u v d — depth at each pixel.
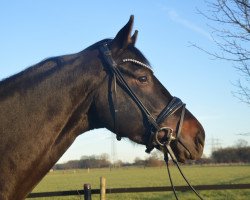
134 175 50.34
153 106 3.43
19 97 3.30
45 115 3.28
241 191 22.31
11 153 3.15
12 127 3.21
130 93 3.41
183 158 3.49
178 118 3.47
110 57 3.43
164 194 23.23
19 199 3.20
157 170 67.25
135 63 3.44
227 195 20.91
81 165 102.00
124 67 3.43
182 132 3.47
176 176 43.09
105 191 8.13
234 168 59.97
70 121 3.38
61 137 3.36
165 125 3.43
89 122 3.47
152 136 3.40
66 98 3.34
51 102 3.31
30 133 3.21
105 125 3.47
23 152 3.17
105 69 3.43
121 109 3.40
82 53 3.53
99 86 3.40
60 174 70.25
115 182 36.66
